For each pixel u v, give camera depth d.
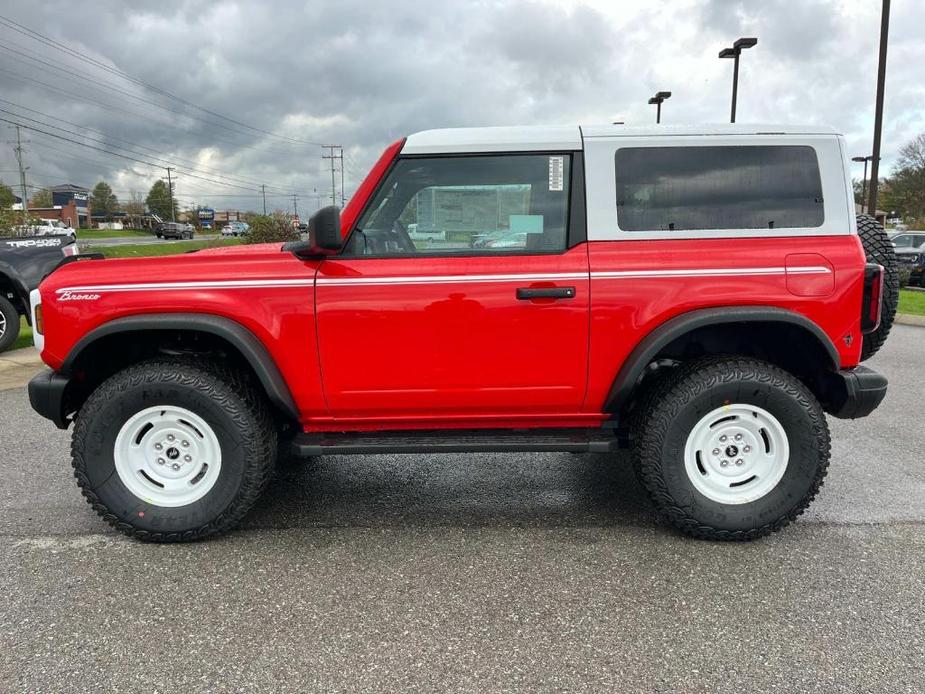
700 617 2.56
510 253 3.11
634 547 3.15
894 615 2.56
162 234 70.56
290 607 2.66
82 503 3.72
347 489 3.94
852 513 3.50
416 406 3.21
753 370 3.07
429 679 2.22
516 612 2.61
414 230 3.16
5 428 5.16
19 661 2.32
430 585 2.83
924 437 4.80
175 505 3.18
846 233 3.10
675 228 3.10
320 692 2.17
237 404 3.12
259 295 3.08
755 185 3.10
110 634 2.49
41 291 3.15
